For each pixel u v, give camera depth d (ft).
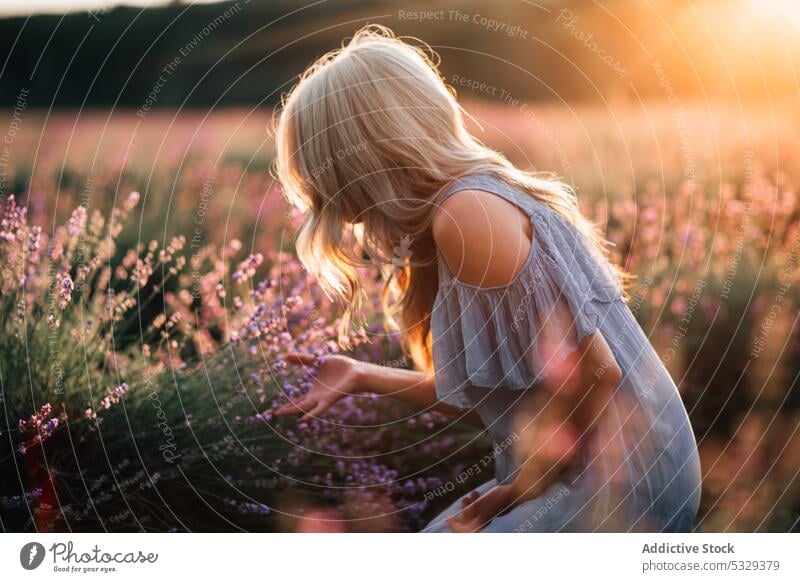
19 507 6.48
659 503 5.22
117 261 10.66
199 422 7.27
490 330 5.03
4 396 6.49
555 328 4.90
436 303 5.26
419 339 6.22
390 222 5.32
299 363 6.33
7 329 6.70
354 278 6.34
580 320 4.87
